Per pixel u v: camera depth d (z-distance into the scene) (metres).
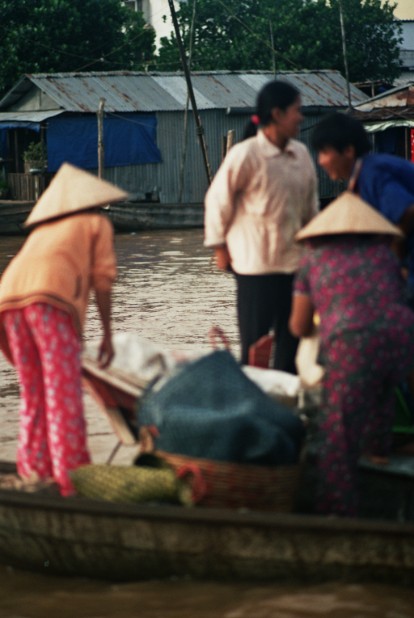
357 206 5.71
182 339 12.79
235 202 7.11
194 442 5.62
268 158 6.92
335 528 5.29
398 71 48.16
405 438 6.52
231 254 7.20
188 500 5.66
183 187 37.59
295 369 7.36
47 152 35.25
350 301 5.57
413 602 5.28
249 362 6.96
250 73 40.53
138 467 5.88
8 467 6.84
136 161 36.34
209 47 45.66
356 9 46.09
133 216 32.97
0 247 28.55
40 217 6.27
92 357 6.41
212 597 5.43
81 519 5.58
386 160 6.30
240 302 7.23
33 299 6.01
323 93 40.34
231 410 5.66
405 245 6.44
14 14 41.88
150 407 5.83
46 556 5.84
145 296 17.34
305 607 5.25
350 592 5.39
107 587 5.70
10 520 5.79
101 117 33.09
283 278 7.12
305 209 7.16
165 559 5.57
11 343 6.29
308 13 45.72
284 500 5.68
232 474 5.56
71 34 42.03
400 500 6.08
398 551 5.32
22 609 5.42
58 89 35.75
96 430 8.39
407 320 5.58
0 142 38.31
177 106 36.94
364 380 5.54
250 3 46.75
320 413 5.69
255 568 5.50
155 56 47.03
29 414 6.35
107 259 6.21
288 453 5.64
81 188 6.27
